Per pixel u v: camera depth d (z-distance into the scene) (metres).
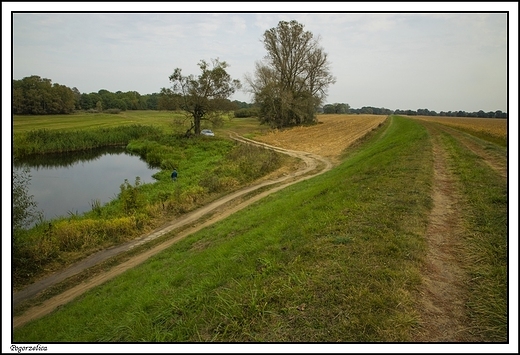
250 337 3.90
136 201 16.81
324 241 6.26
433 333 3.65
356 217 7.31
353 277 4.79
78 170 32.22
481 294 4.27
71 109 100.62
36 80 89.94
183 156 35.41
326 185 12.89
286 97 58.16
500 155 13.70
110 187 25.02
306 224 7.61
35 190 23.81
